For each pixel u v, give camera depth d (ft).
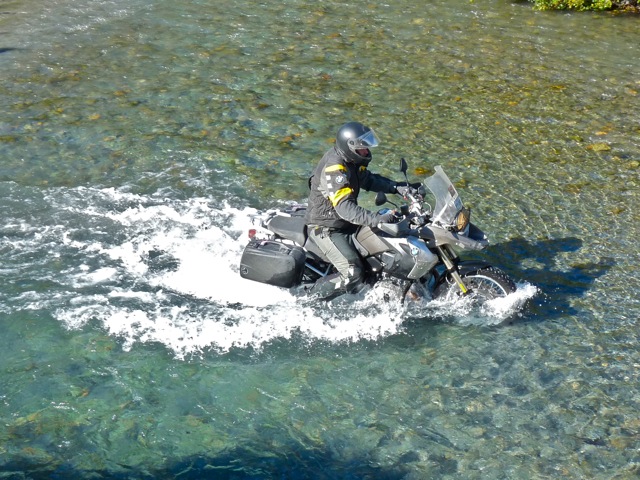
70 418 17.04
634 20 49.55
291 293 21.74
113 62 39.91
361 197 27.96
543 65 41.29
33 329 20.07
